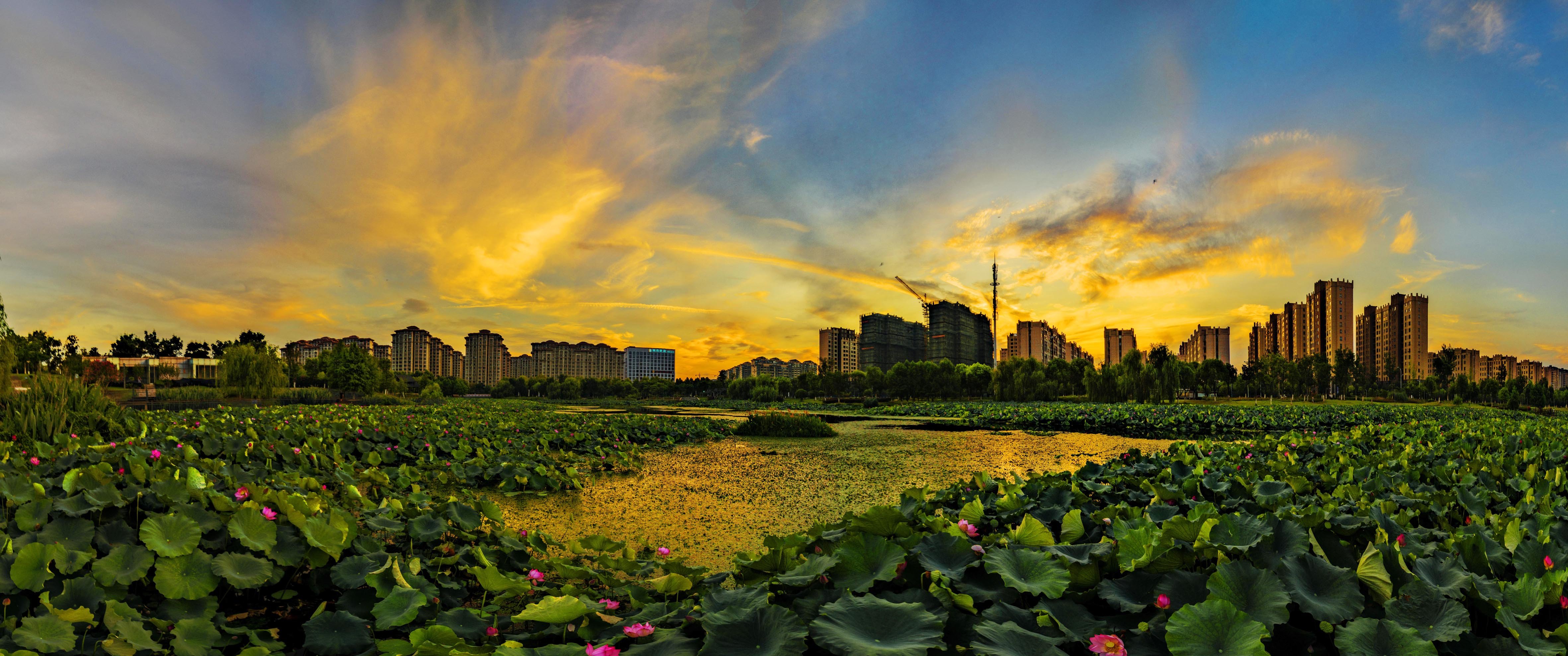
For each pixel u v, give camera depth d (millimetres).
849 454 14992
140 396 41219
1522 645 2230
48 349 41531
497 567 4609
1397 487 6043
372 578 3625
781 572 3285
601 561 4301
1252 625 2215
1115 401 53188
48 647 2699
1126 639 2457
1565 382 128000
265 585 4078
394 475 9305
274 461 9016
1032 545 3359
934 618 2367
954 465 12969
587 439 15445
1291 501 5336
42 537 3621
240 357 38406
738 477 11117
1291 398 79188
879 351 116625
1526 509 4613
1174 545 3016
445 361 115688
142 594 3803
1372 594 2615
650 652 2482
